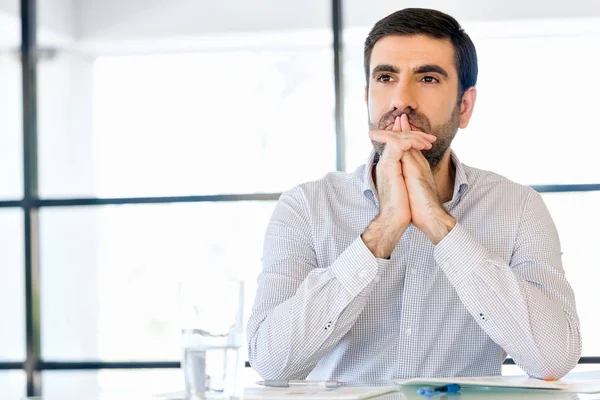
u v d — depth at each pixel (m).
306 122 4.86
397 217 1.74
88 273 5.66
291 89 4.94
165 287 5.59
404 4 3.99
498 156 3.88
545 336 1.73
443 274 1.89
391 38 1.95
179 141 5.43
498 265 1.74
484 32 3.93
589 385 1.48
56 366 4.11
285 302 1.75
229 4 4.63
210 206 5.36
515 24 3.93
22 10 4.25
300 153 4.89
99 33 4.95
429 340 1.88
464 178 1.99
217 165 5.25
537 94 3.88
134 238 5.66
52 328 5.55
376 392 1.37
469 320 1.88
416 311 1.88
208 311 1.16
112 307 5.66
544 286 1.86
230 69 5.16
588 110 3.88
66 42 5.04
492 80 3.91
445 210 1.77
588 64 3.89
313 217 1.99
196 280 1.17
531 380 1.51
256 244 5.25
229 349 1.17
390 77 1.95
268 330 1.74
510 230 1.96
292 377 1.74
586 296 3.70
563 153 3.87
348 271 1.71
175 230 5.55
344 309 1.72
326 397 1.29
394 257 1.90
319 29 4.48
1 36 5.03
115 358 5.62
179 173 5.46
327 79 4.81
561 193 3.73
